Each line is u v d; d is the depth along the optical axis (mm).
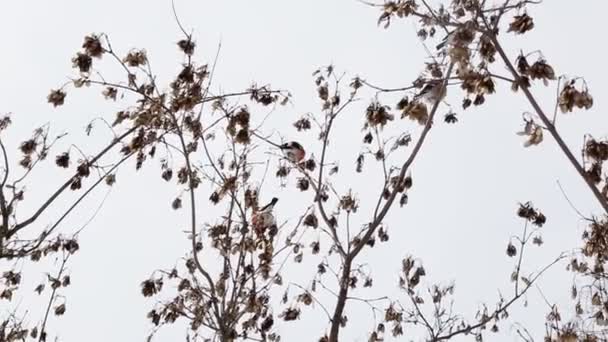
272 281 7414
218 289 7340
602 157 4711
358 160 7953
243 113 7680
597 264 8055
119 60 7020
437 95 5234
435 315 9352
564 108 4648
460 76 4883
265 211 7488
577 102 4602
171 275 8023
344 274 6145
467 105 6270
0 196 6043
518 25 4922
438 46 5230
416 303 9328
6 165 6188
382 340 8766
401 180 5812
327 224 6863
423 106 5348
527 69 4820
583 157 4777
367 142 7953
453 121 8125
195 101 7070
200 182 7902
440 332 9289
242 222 7461
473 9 4965
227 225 7520
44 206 6266
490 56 4844
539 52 4832
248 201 7602
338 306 6004
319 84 8336
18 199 6281
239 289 7180
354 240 7801
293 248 8078
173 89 7156
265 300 7996
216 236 7758
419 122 5367
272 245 7438
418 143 5578
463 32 4809
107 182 7336
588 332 7504
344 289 6082
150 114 7043
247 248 7410
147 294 7945
